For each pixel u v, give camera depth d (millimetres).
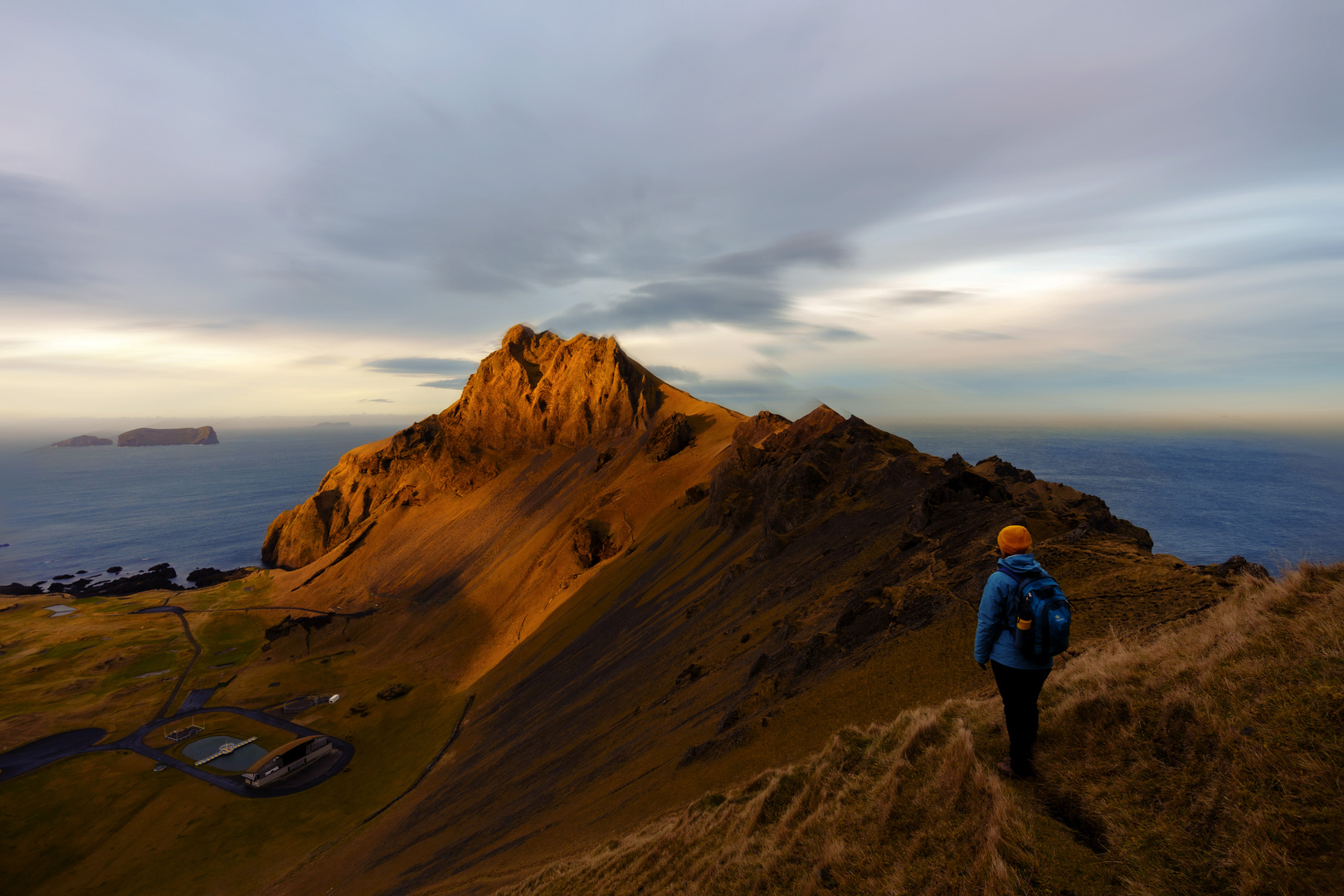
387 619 138500
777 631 38375
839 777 10977
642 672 54219
